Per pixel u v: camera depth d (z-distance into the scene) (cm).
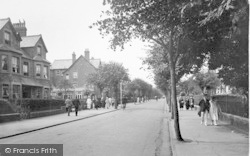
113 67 4225
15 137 1195
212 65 1171
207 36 792
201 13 619
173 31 906
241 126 1295
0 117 1778
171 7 693
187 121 1734
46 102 2530
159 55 1984
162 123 1770
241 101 1384
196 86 3697
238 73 1198
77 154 816
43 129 1491
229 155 736
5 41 2986
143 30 986
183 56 1094
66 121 1898
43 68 3762
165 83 2581
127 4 809
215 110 1517
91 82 4756
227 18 619
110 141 1053
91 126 1606
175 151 805
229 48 966
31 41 3678
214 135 1121
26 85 3303
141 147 932
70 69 6075
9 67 2927
